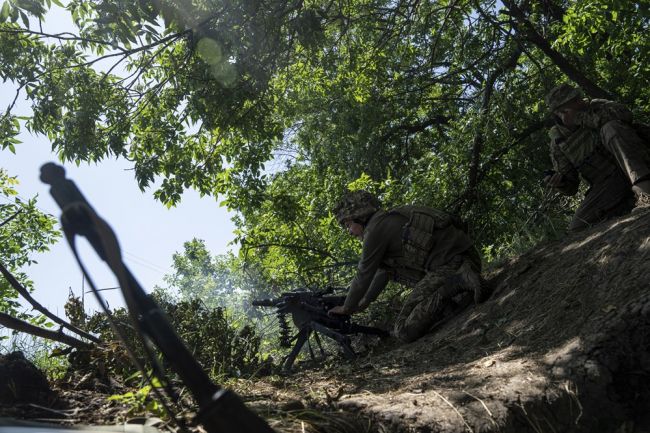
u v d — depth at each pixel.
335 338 5.58
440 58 12.64
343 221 5.88
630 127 5.28
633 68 11.91
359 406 2.90
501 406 2.82
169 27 7.43
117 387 3.20
